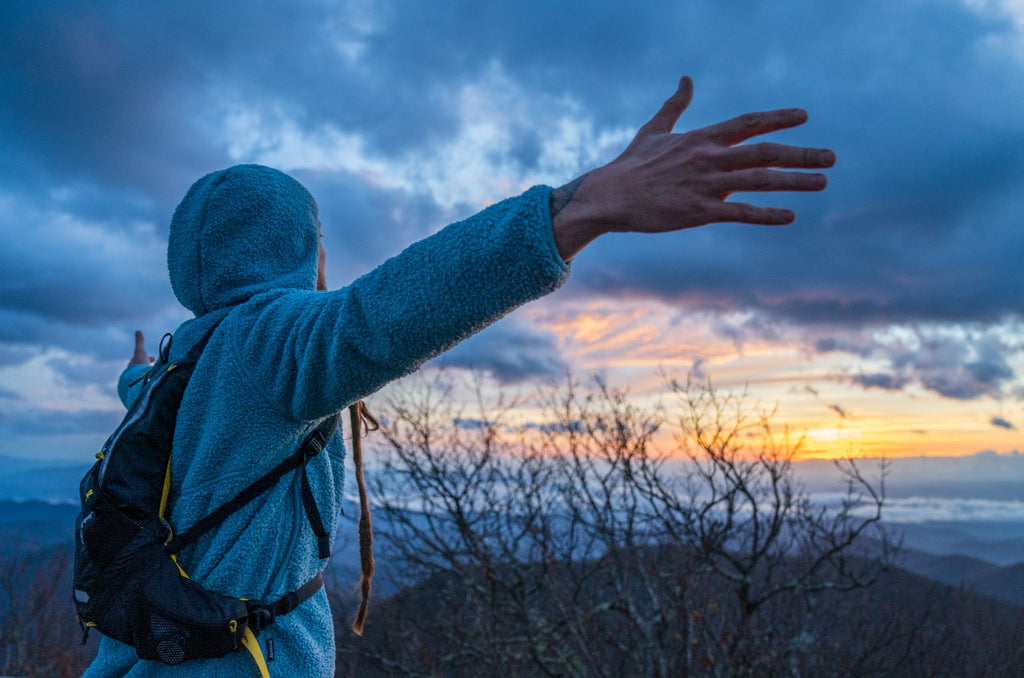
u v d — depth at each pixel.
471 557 7.14
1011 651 7.63
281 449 0.99
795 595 6.77
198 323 1.08
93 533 0.93
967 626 8.20
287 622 1.03
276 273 1.12
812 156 0.66
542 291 0.74
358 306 0.81
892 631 7.29
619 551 6.63
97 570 0.93
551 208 0.73
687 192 0.68
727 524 6.38
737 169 0.67
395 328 0.78
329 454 1.13
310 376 0.87
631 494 6.45
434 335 0.77
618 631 6.92
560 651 6.98
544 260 0.71
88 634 1.02
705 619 6.44
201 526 0.96
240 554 0.97
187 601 0.92
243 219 1.11
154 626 0.90
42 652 8.41
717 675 6.18
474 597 7.13
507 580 7.28
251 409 0.95
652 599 6.52
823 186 0.66
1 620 8.27
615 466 6.59
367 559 1.44
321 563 1.09
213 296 1.11
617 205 0.70
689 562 6.34
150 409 1.00
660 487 6.38
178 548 0.95
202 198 1.14
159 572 0.93
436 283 0.76
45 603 8.78
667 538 6.68
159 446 0.99
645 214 0.69
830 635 7.20
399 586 7.85
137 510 0.94
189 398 0.99
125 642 0.93
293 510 1.04
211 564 0.97
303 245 1.17
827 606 7.26
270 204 1.13
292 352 0.90
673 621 6.51
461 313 0.76
